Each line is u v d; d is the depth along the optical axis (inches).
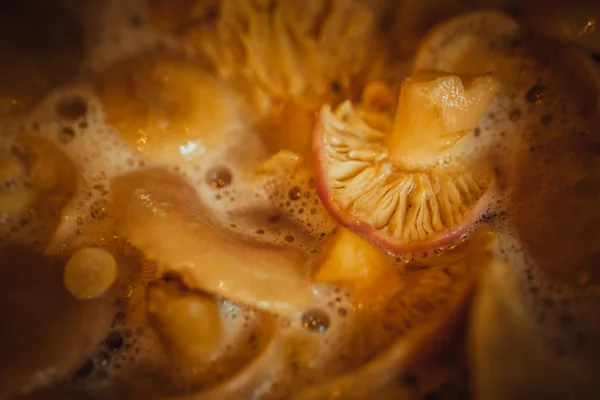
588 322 5.9
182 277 5.8
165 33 7.3
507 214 6.6
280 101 7.2
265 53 7.1
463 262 6.1
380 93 7.1
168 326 5.8
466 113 6.2
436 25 7.1
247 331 6.1
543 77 7.0
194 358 5.9
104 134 6.9
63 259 6.4
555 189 6.4
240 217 6.9
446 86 6.0
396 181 6.3
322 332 6.1
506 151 6.9
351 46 7.3
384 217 6.3
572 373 5.5
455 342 5.8
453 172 6.6
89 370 6.1
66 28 7.2
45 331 6.0
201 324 5.8
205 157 6.9
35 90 7.0
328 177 6.2
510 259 6.3
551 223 6.3
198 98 6.8
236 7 7.0
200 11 7.2
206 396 5.7
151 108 6.8
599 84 6.6
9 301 6.1
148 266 6.1
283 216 6.9
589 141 6.5
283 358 6.0
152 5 7.3
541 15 7.0
